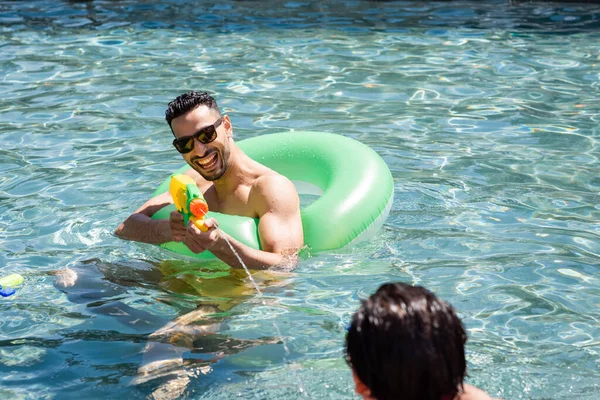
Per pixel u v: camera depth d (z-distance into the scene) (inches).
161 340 119.6
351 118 242.1
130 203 184.1
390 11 391.2
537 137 222.5
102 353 118.0
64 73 298.4
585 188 187.2
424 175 197.3
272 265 146.0
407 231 165.3
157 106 258.1
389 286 67.8
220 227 152.4
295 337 120.3
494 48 318.0
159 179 199.0
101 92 274.2
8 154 218.7
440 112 245.9
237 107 254.5
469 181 192.9
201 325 124.1
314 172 180.1
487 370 108.9
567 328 122.8
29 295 138.3
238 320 126.6
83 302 135.5
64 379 111.2
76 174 203.2
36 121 245.9
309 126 235.1
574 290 136.9
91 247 160.9
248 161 163.3
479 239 160.6
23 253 158.4
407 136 225.9
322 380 106.3
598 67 287.9
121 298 136.7
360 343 65.5
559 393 103.2
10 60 316.5
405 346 63.6
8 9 411.5
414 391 64.0
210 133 154.6
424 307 65.2
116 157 215.5
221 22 375.6
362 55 313.4
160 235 156.9
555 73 282.7
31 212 179.8
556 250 154.3
